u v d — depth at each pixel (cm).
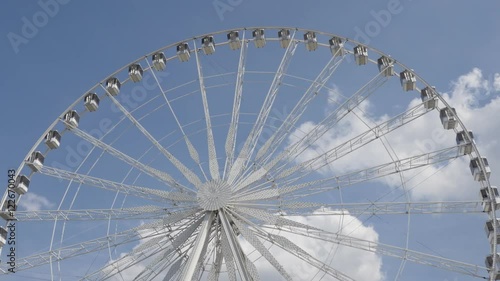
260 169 3588
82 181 3647
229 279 3369
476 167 3578
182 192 3638
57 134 3953
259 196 3534
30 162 3809
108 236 3522
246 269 3334
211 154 3728
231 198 3547
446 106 3706
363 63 4053
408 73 3866
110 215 3581
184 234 3525
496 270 3291
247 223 3525
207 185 3616
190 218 3591
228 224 3491
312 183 3525
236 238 3441
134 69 4188
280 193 3516
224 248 3453
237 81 3988
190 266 3247
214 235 3616
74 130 3906
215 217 3591
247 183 3575
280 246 3400
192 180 3641
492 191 3456
